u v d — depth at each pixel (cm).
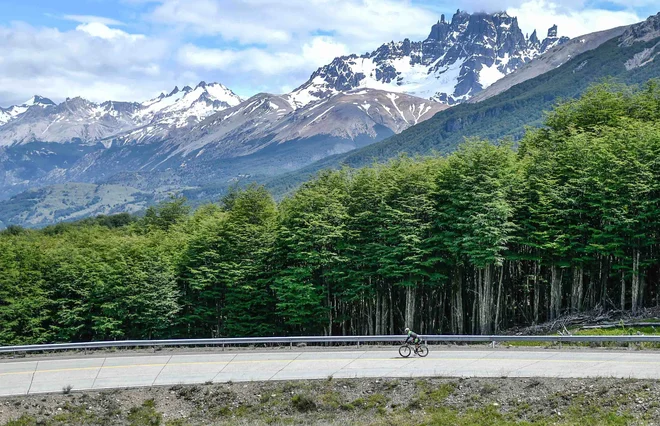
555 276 6500
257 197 7775
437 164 7175
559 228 6394
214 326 7606
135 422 3478
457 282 6831
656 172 6125
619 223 5891
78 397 3691
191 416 3572
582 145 6600
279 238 7119
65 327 7219
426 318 7325
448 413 3434
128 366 4294
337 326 7538
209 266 7238
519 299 7412
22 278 7331
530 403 3438
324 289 6888
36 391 3762
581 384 3544
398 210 6494
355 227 6900
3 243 7906
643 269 6250
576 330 5706
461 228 6419
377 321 6762
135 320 7075
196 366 4269
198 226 8338
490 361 4159
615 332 5338
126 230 10888
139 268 7144
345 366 4162
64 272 7400
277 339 4781
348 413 3556
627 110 7856
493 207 6206
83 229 10750
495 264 6359
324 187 7138
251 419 3500
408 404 3559
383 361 4275
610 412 3244
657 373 3669
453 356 4359
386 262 6481
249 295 6956
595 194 6147
